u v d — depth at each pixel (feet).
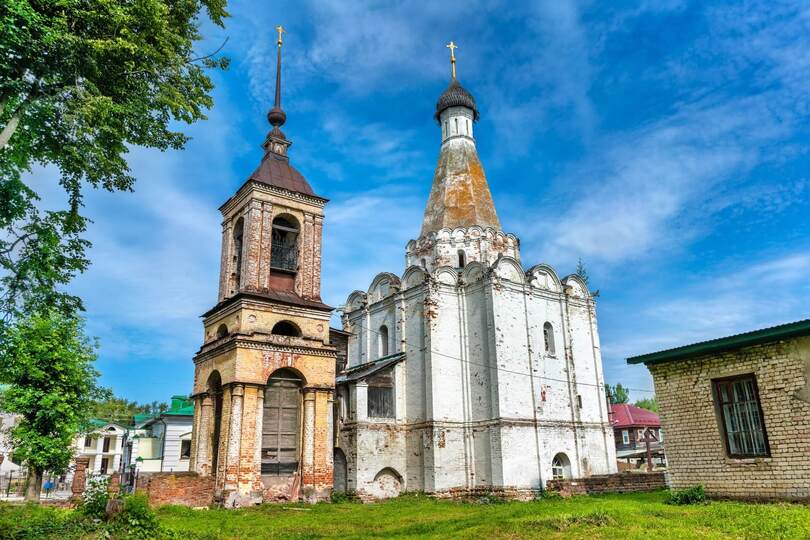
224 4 68.64
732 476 67.26
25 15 49.73
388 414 127.65
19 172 59.62
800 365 62.90
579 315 143.54
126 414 243.40
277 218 116.98
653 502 75.92
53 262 66.08
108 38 57.52
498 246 145.28
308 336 108.37
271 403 104.99
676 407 73.51
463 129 159.33
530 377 126.93
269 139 120.67
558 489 118.01
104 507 61.62
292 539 60.85
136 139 64.64
